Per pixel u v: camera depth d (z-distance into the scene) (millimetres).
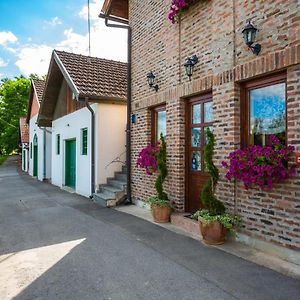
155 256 5199
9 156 49094
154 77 8445
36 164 23859
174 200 7605
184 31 7336
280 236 4992
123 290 4023
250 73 5480
